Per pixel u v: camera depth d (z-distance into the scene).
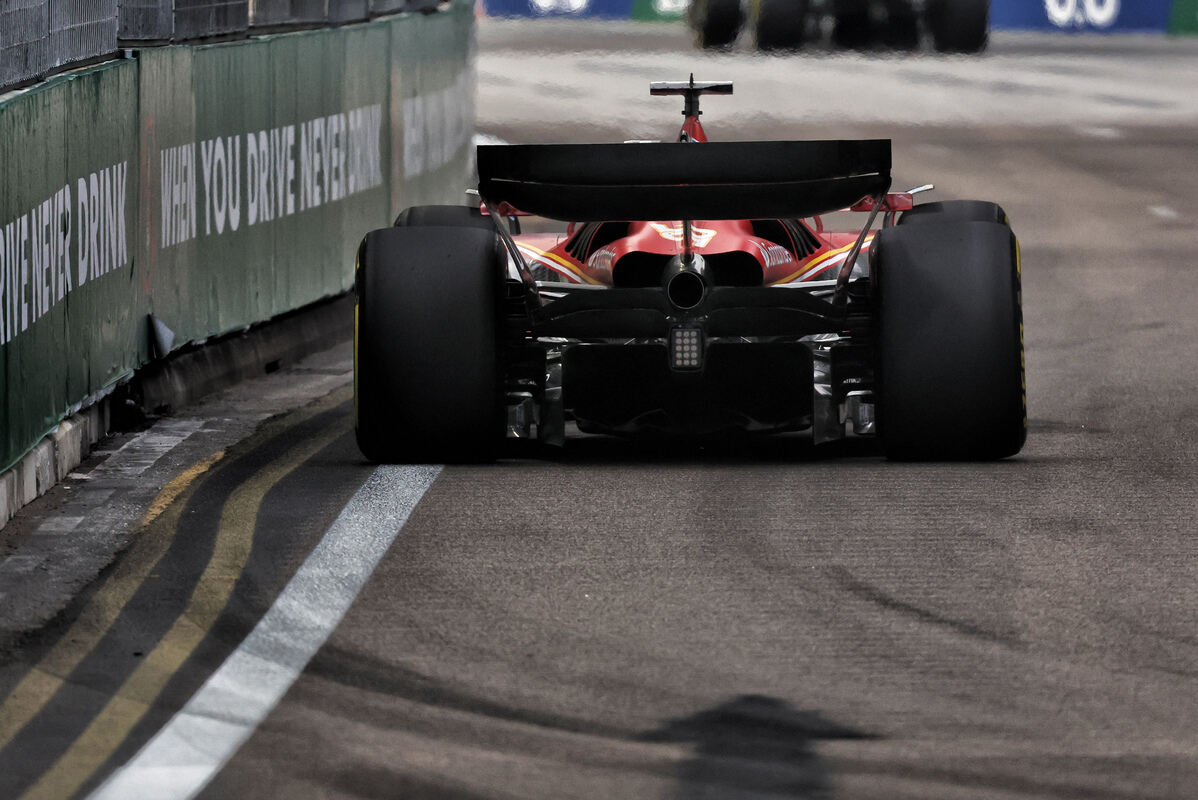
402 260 32.41
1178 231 73.81
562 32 181.12
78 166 33.97
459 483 31.56
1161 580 25.38
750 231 34.34
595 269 34.12
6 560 27.06
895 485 31.06
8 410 29.64
